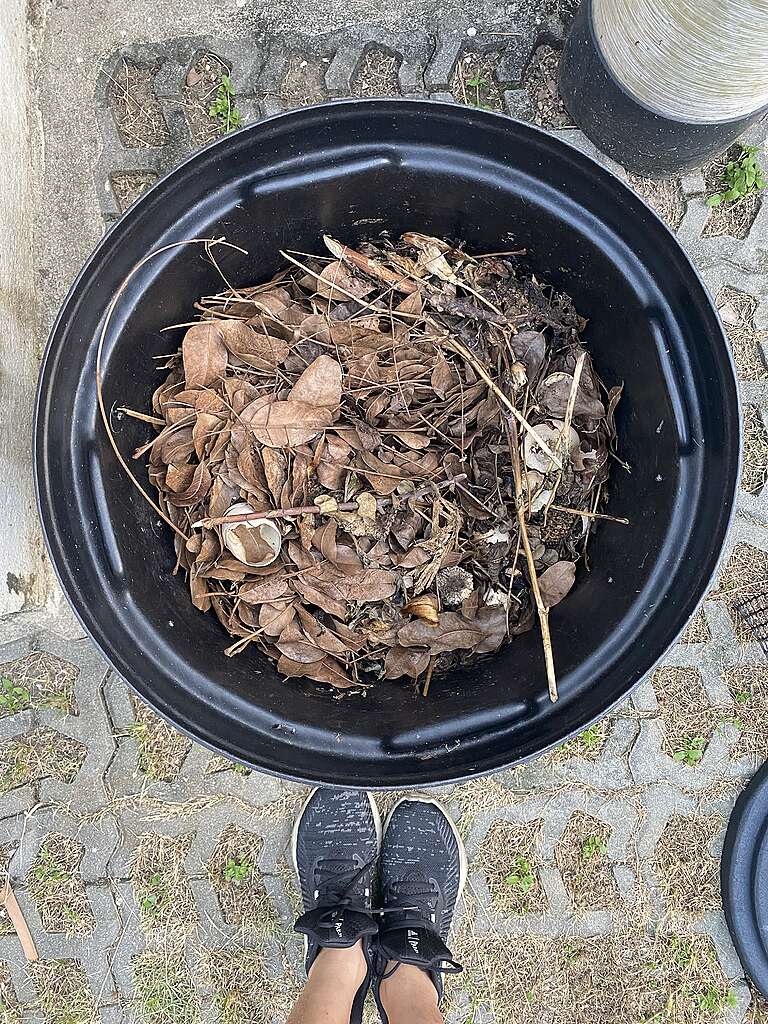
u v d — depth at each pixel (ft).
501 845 4.04
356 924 3.64
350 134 2.89
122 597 2.85
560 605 3.38
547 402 3.32
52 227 3.98
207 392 3.16
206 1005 4.00
